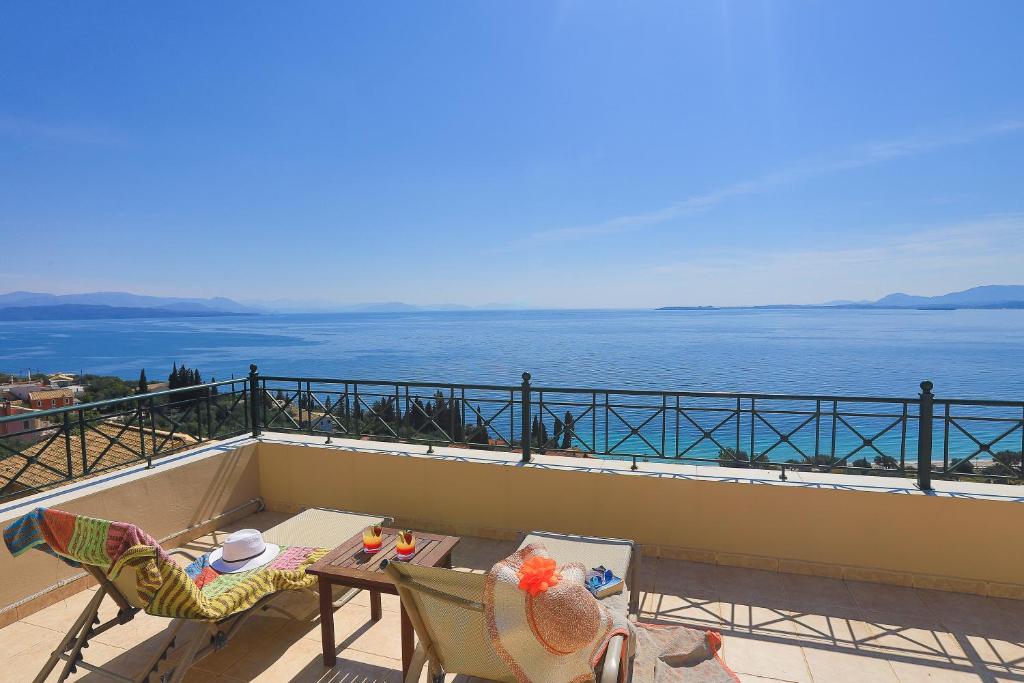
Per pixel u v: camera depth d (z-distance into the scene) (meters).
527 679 1.57
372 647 2.79
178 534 4.04
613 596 2.48
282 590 2.62
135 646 2.80
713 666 2.46
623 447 4.06
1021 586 3.15
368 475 4.40
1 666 2.62
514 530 4.04
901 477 3.59
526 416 4.11
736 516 3.59
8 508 3.16
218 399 4.70
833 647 2.74
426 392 4.50
